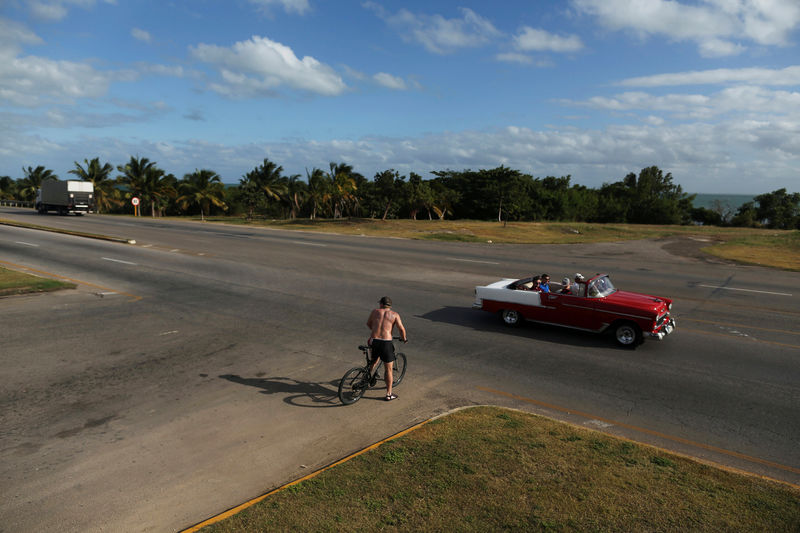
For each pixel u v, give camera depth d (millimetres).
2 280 16016
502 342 11031
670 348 10617
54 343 10336
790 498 4965
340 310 13844
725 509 4719
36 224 36625
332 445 6266
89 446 6152
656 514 4598
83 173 70812
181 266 20609
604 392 8250
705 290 17266
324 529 4309
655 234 40156
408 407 7531
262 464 5773
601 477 5285
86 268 19547
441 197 57375
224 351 10102
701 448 6402
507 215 68000
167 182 68000
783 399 7961
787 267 22922
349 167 52938
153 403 7500
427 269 21094
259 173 64625
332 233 36938
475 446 5992
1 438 6305
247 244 28484
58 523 4613
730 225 83000
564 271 21203
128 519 4684
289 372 8969
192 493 5152
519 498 4820
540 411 7492
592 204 82688
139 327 11766
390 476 5246
